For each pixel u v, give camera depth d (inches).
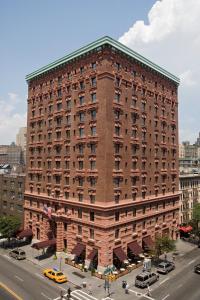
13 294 1636.3
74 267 2111.2
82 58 2283.5
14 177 3159.5
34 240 2689.5
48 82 2645.2
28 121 2901.1
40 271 2022.6
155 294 1678.2
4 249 2551.7
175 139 2955.2
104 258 1993.1
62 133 2444.6
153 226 2519.7
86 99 2226.9
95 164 2121.1
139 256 2262.6
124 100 2235.5
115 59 2162.9
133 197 2301.9
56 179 2498.8
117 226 2097.7
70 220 2287.2
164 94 2765.7
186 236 3065.9
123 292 1702.8
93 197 2123.5
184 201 3284.9
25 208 2849.4
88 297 1630.2
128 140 2266.2
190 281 1878.7
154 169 2581.2
